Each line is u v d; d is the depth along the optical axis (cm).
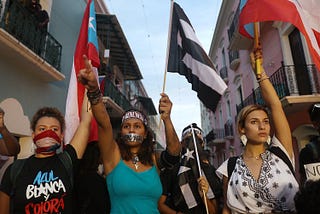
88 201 244
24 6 700
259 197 206
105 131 232
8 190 203
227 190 226
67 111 304
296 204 150
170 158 257
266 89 256
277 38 1034
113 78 1520
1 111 270
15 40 622
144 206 225
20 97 714
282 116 243
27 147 720
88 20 341
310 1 292
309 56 854
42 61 726
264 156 223
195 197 298
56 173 211
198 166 291
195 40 359
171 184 315
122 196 227
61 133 240
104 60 1377
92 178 256
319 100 809
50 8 878
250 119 231
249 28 319
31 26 712
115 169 237
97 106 220
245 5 296
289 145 235
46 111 239
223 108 1998
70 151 228
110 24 1185
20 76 722
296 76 870
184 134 344
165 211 305
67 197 208
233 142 1727
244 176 217
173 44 369
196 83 343
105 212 249
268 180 208
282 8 274
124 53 1477
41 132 223
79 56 329
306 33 268
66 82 980
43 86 828
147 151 256
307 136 891
